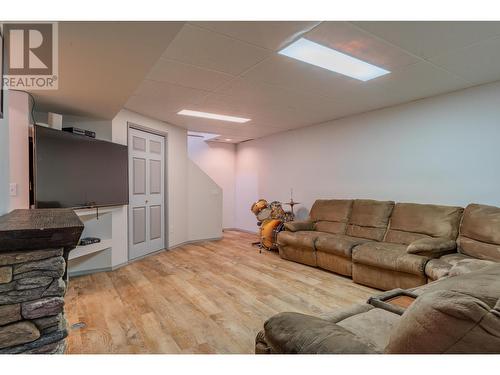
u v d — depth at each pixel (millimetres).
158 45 1879
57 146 2854
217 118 4688
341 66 2670
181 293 3031
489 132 3064
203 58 2469
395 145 3930
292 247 4270
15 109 2613
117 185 3752
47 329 1020
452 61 2553
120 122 4023
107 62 2117
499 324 647
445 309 707
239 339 2129
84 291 3096
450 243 2842
